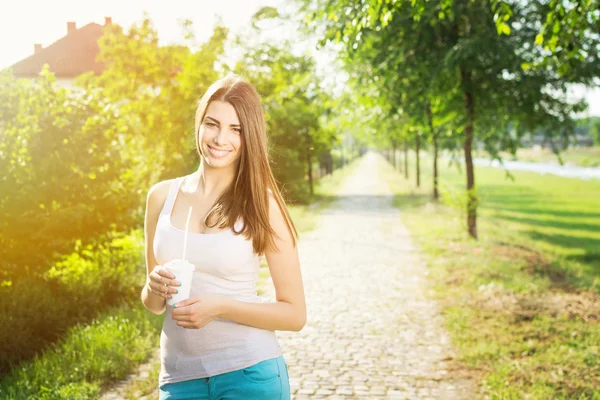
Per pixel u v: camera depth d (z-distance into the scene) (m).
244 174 2.01
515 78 11.33
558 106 11.75
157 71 16.91
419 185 31.98
